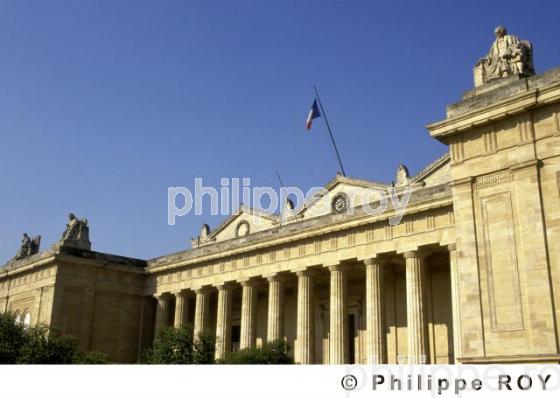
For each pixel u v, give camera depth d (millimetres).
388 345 73312
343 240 69688
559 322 39594
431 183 80812
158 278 94438
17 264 97375
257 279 79625
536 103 42844
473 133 46906
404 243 63594
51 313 86188
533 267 41375
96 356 68250
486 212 44906
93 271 91812
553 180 41844
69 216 93250
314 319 76875
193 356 64312
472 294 44094
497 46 48125
